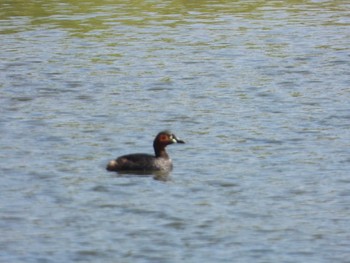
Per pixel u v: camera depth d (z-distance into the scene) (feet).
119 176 75.41
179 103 97.71
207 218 66.90
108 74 108.68
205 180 74.64
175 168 77.61
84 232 64.34
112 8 143.95
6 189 72.13
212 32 128.36
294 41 123.44
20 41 122.62
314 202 70.23
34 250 61.46
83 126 89.35
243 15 139.13
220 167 77.82
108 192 71.72
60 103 97.45
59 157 80.02
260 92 101.50
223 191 72.23
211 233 64.28
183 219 66.64
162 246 62.18
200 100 98.84
